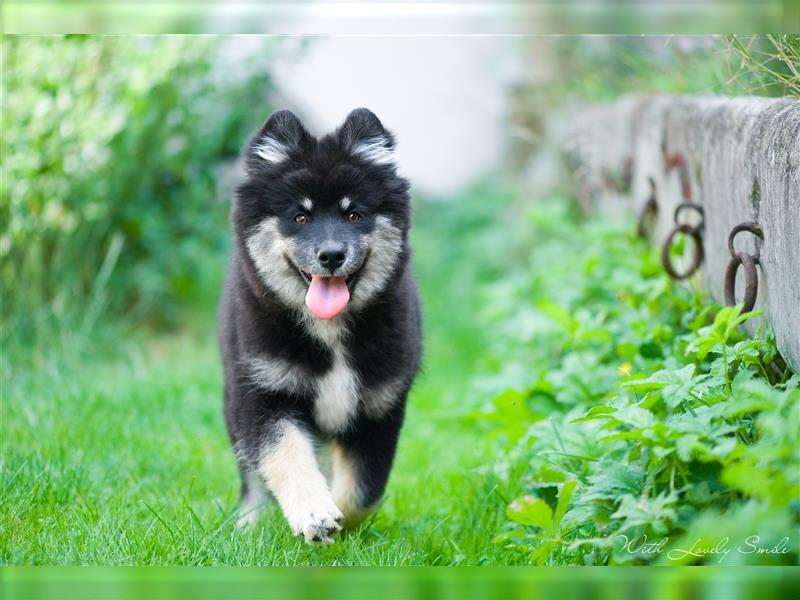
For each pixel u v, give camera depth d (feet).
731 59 9.73
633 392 8.44
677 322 9.39
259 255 8.77
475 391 10.94
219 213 12.65
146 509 8.79
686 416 7.86
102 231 11.86
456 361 12.26
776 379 8.37
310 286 8.63
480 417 9.36
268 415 8.68
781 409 7.62
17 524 8.53
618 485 7.97
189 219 12.49
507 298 11.90
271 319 8.70
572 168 13.21
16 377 10.73
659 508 7.72
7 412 9.94
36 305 11.25
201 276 12.55
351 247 8.63
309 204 8.75
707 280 9.37
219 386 10.96
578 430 8.87
